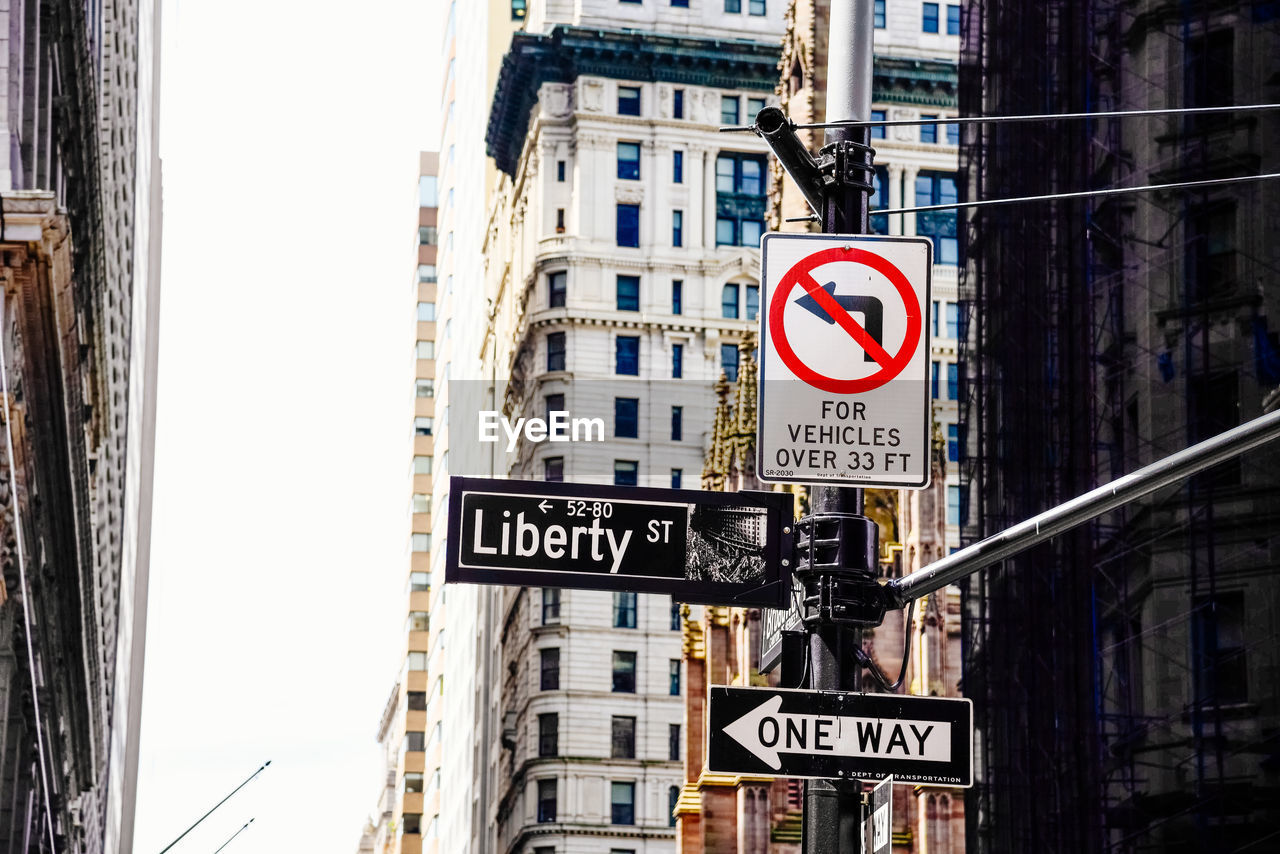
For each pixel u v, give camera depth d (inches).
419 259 7667.3
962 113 2193.7
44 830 2655.0
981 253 2053.4
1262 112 1630.2
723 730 503.8
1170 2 1699.1
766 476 510.9
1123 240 1702.8
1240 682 1517.0
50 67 1980.8
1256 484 1546.5
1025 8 1977.1
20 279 1697.8
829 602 511.2
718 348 4131.4
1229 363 1599.4
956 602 2564.0
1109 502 487.2
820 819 513.0
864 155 550.9
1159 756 1542.8
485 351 5246.1
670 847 3747.5
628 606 3885.3
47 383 1897.1
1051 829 1694.1
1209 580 1540.4
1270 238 1604.3
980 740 1845.5
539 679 3841.0
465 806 5088.6
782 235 522.6
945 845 2386.8
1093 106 1807.3
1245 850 1477.6
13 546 1770.4
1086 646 1692.9
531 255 4284.0
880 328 517.3
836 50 560.7
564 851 3722.9
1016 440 1881.2
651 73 4254.4
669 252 4170.8
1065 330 1840.6
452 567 505.4
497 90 4485.7
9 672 1875.0
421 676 7194.9
